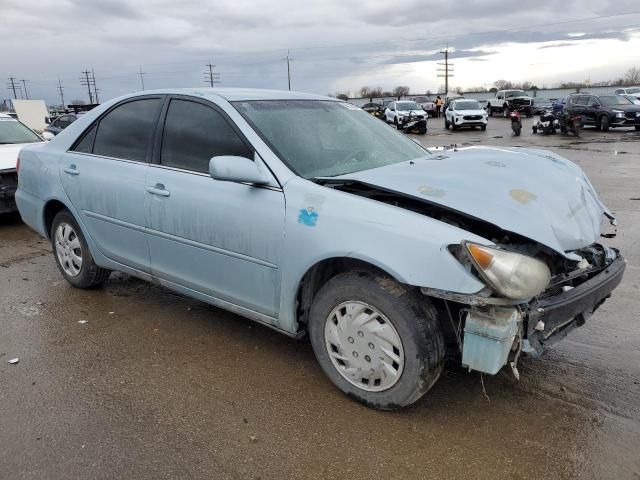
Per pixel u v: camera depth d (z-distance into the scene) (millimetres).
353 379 2992
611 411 2951
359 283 2820
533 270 2498
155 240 3789
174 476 2488
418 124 29188
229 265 3350
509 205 2754
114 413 2971
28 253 6320
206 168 3486
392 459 2594
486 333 2545
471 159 3412
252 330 4004
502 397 3098
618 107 24781
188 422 2889
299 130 3512
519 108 42312
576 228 2904
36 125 33438
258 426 2850
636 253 5664
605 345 3711
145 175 3797
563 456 2600
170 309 4414
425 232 2604
